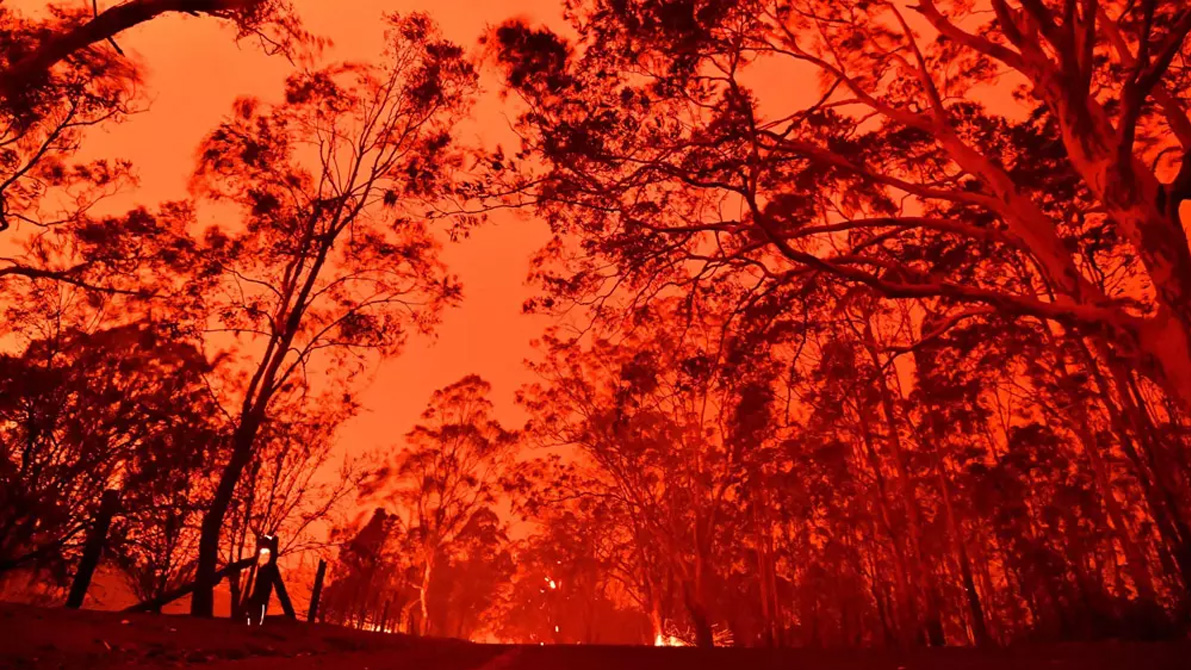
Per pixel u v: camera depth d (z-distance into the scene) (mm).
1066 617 22172
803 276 16172
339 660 9461
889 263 14070
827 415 27469
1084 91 11984
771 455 34188
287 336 17547
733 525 44188
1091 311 11828
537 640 98438
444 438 48156
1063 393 26547
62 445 12672
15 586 12492
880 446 35062
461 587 72875
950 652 12820
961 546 24875
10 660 5871
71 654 6625
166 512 14367
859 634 36438
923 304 21562
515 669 9086
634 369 18094
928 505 39188
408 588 57531
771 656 12242
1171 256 11117
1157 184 11602
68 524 12305
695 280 16125
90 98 14836
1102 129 12234
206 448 15938
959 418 31641
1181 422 23609
